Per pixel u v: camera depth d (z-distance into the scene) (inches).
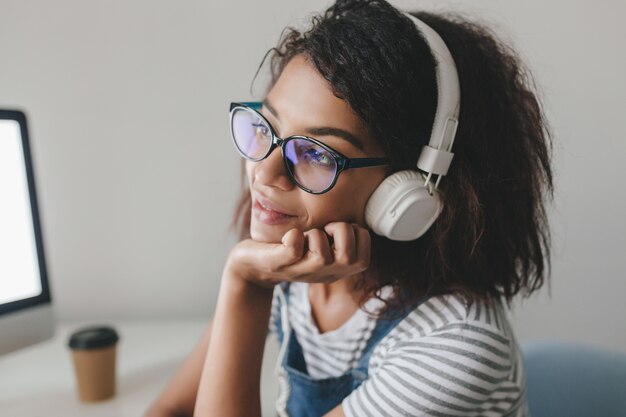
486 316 24.2
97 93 45.2
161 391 35.9
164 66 45.2
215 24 44.5
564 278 49.9
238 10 44.4
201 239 49.1
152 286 50.0
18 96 44.3
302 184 22.7
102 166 46.8
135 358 41.6
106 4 43.6
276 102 23.1
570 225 48.7
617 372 34.0
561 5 44.4
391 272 27.0
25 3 42.8
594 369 34.8
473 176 24.6
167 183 47.7
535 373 36.2
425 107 22.6
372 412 23.1
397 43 21.8
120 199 47.7
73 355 33.9
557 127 46.7
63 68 44.4
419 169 23.8
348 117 21.8
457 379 22.3
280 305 33.3
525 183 26.6
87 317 50.0
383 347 25.9
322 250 21.9
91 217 47.8
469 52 25.1
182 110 46.2
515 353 26.2
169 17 44.2
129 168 47.1
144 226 48.5
